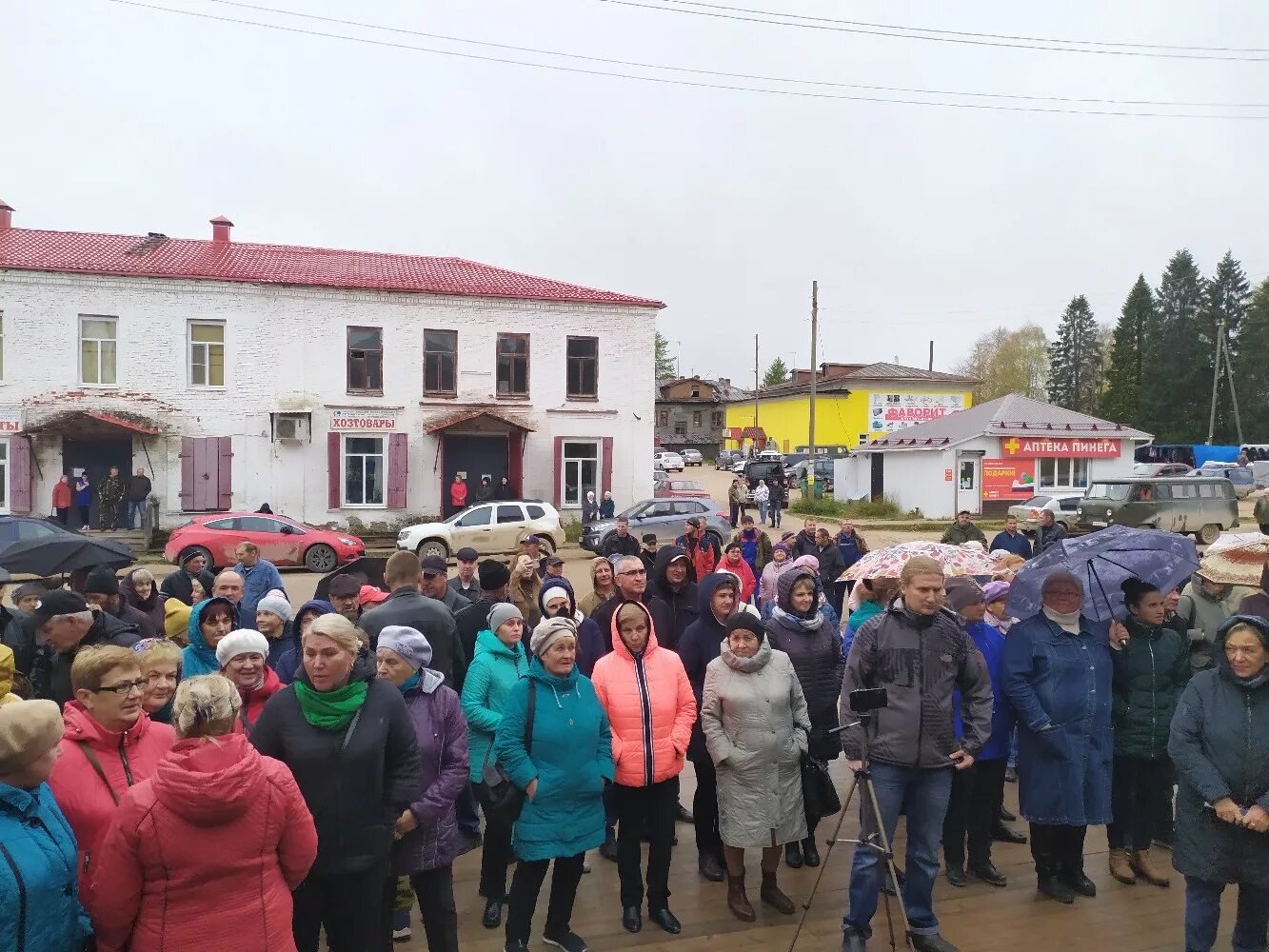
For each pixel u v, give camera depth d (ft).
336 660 11.11
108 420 76.79
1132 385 232.32
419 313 86.38
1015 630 17.10
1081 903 16.85
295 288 82.84
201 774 8.99
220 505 81.46
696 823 18.43
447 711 13.50
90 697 10.54
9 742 8.39
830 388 174.40
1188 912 14.01
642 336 92.63
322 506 84.23
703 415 238.68
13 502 77.15
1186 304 220.84
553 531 75.31
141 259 82.99
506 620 16.96
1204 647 20.10
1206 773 13.28
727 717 15.98
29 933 8.41
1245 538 21.45
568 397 91.04
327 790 11.15
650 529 75.41
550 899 15.03
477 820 16.57
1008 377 266.57
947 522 99.45
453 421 85.25
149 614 23.48
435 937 13.41
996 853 19.58
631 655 16.17
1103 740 16.84
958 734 16.79
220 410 81.66
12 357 76.84
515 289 90.12
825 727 18.10
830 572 39.78
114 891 9.01
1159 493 84.23
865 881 14.55
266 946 9.43
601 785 14.89
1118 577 17.92
